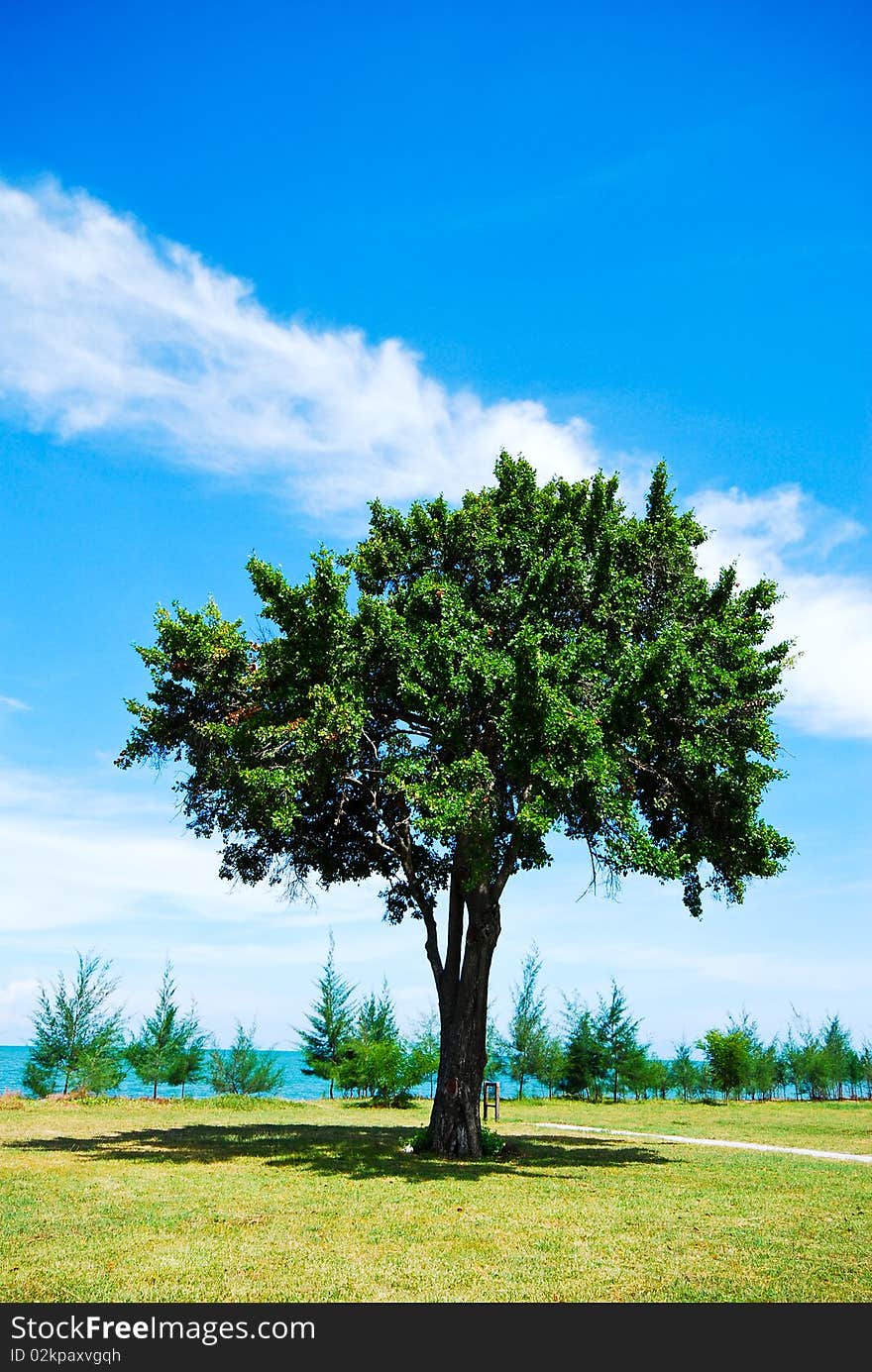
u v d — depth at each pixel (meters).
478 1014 19.56
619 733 18.06
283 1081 48.97
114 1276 9.37
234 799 19.48
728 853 20.11
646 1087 53.62
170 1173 16.06
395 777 17.17
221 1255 10.25
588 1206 13.68
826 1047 57.50
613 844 17.34
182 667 19.77
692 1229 12.16
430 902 21.89
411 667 17.70
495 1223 12.21
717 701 19.53
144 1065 44.62
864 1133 29.52
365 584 20.75
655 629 20.19
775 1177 17.31
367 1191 14.52
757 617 21.08
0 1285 9.02
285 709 18.52
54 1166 16.56
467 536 20.12
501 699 16.98
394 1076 40.78
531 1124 31.47
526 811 15.88
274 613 18.25
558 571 18.62
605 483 20.38
